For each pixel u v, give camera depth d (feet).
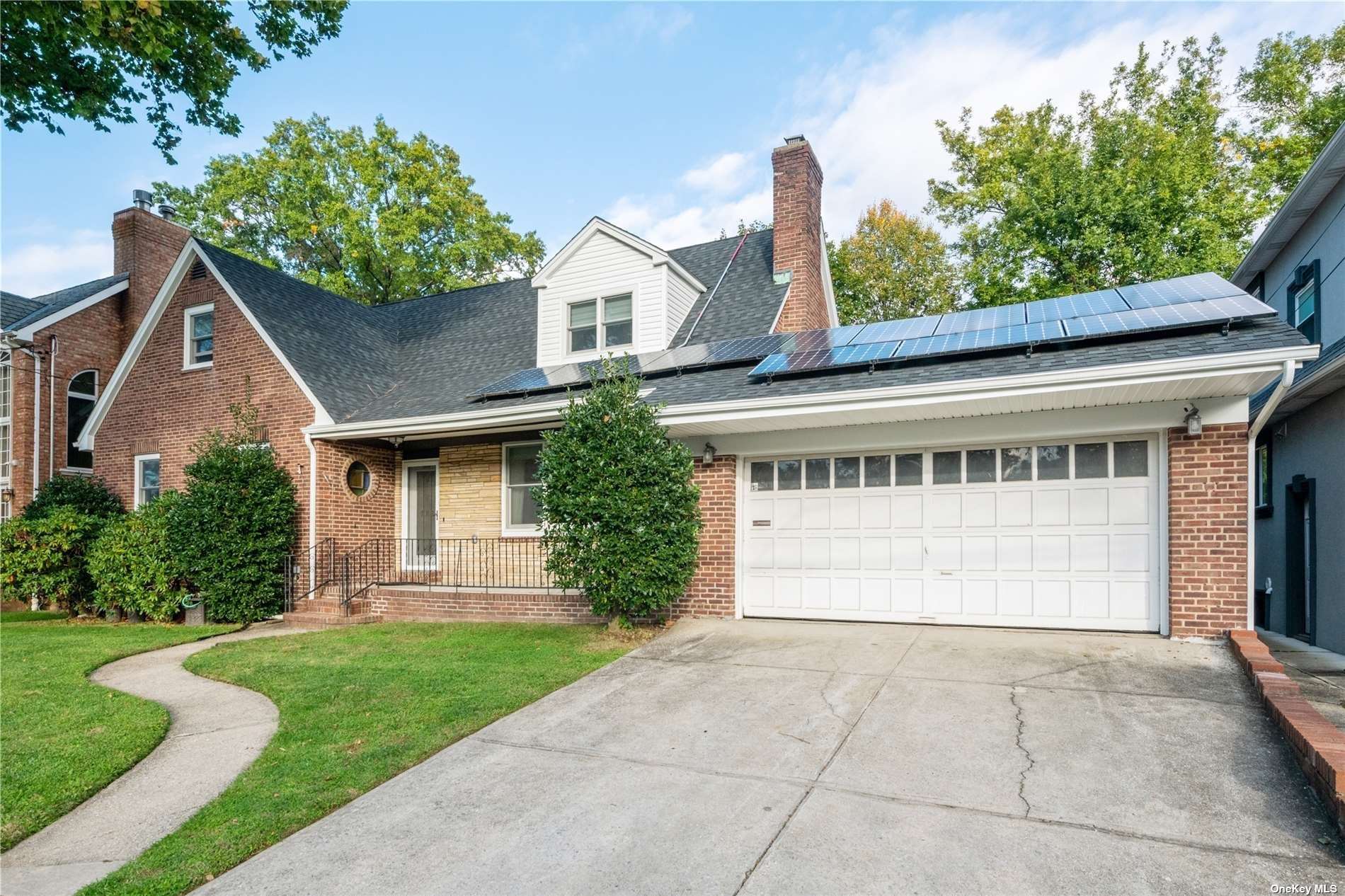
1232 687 19.49
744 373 32.53
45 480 55.06
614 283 42.16
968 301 89.35
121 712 21.40
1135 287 32.17
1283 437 37.93
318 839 13.34
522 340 47.21
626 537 27.35
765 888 11.16
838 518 30.40
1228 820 12.71
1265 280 44.24
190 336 45.73
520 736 18.45
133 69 31.55
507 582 39.86
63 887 11.87
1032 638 25.66
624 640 28.43
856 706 19.30
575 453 27.89
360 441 42.27
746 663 24.14
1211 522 24.09
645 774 15.75
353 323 51.67
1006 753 15.87
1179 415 24.61
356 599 38.68
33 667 28.02
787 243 44.39
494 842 13.03
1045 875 11.21
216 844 13.10
